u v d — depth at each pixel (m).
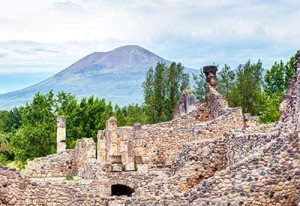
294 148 26.48
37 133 96.94
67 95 104.81
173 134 46.88
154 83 97.31
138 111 108.19
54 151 96.62
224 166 34.31
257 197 26.11
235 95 89.12
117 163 49.19
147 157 46.84
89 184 39.75
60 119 63.41
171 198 27.36
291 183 26.17
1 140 119.19
